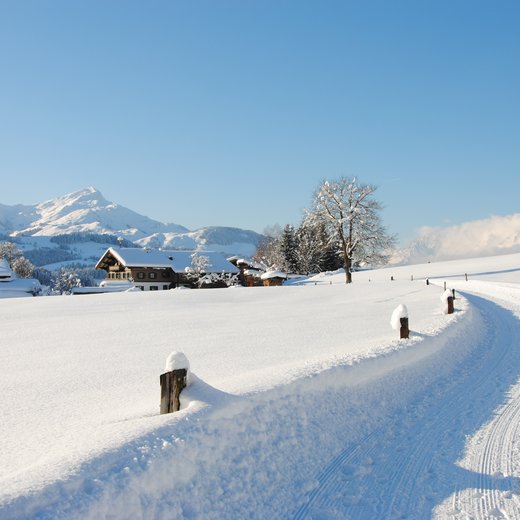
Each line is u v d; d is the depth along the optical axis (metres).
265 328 17.53
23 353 13.90
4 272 75.12
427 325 14.60
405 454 6.31
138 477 4.26
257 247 128.62
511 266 63.06
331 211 61.28
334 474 5.77
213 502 4.62
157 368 10.74
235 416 5.73
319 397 7.17
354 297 33.12
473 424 7.29
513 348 13.05
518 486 5.30
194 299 34.97
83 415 6.86
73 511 3.68
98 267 84.69
